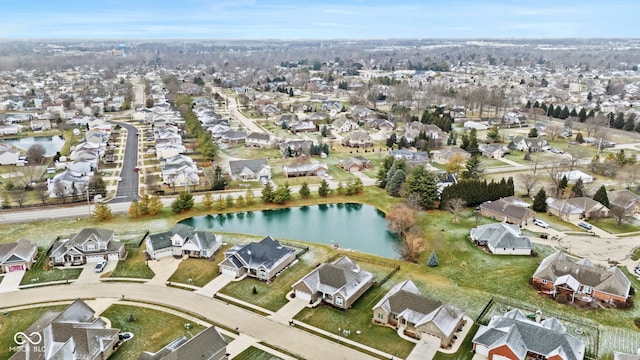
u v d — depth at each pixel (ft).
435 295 246.27
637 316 226.99
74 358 187.01
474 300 241.76
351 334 213.46
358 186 415.64
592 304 236.22
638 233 329.52
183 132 643.04
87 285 256.32
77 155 490.90
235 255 270.46
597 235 326.03
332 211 389.60
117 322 221.05
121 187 423.64
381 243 328.70
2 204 372.58
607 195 376.07
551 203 370.12
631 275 267.39
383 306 220.43
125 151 553.64
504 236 302.66
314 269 267.80
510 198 373.20
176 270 273.54
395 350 201.77
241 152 551.18
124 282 260.01
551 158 531.91
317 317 226.58
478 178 436.76
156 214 362.33
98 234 286.25
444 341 203.31
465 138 561.43
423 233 330.95
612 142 592.19
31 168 451.53
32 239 313.12
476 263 285.84
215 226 354.13
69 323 204.44
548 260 269.03
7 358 195.11
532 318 224.74
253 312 230.89
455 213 357.61
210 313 229.66
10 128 653.71
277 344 205.77
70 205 377.09
